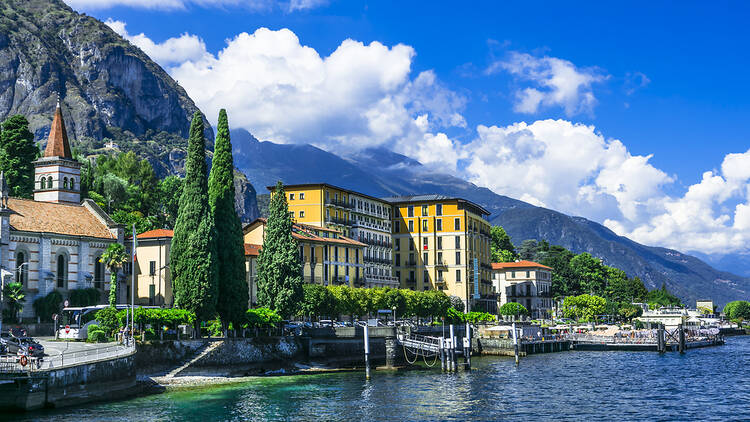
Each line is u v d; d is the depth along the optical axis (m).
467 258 188.25
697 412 72.56
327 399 76.06
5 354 67.12
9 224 101.56
